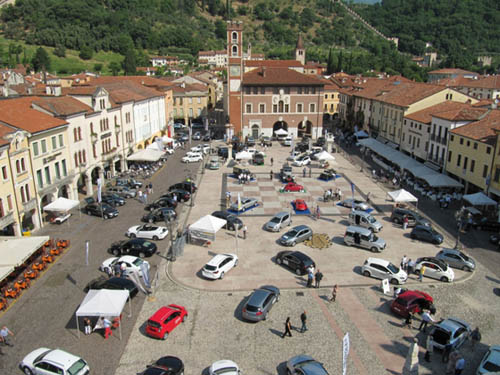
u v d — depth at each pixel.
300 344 26.92
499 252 41.19
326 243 42.28
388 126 86.00
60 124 49.44
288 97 100.50
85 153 57.12
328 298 32.34
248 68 123.25
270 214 51.38
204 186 63.66
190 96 123.31
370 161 82.00
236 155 73.81
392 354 26.00
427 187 61.75
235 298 32.38
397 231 46.25
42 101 52.06
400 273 34.66
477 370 23.55
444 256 38.03
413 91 82.81
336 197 57.03
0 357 25.70
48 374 23.44
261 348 26.50
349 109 114.94
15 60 184.62
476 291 33.62
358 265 37.88
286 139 96.31
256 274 36.12
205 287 33.97
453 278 35.28
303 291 33.41
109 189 59.25
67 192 53.34
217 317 29.84
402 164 66.88
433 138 65.12
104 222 48.75
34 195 44.88
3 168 39.72
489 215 49.97
